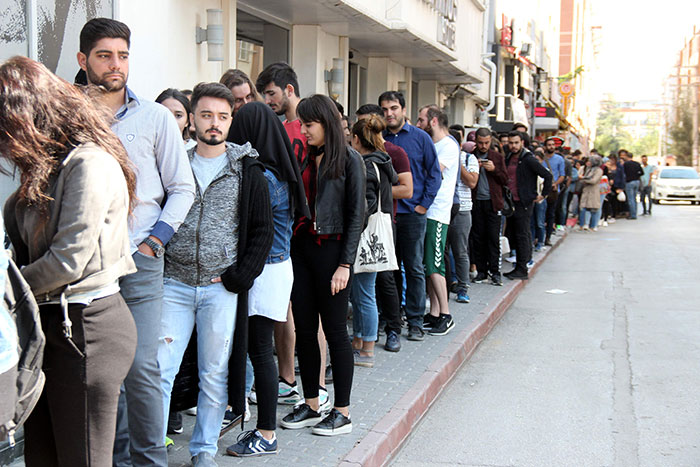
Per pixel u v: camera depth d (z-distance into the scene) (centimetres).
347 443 455
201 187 388
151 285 356
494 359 721
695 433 524
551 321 891
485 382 646
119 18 555
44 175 273
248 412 489
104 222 285
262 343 426
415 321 716
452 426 540
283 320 427
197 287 389
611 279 1215
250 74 981
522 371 679
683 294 1074
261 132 418
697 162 6712
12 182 408
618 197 2473
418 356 658
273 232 397
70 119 280
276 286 420
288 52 1019
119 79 354
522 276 1120
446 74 1620
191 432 473
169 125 366
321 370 518
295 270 466
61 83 283
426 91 1717
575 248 1658
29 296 256
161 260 362
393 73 1427
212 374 399
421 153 690
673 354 735
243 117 421
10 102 267
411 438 516
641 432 526
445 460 477
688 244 1750
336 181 447
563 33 5759
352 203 449
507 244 1187
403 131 695
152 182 361
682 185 3506
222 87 391
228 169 390
